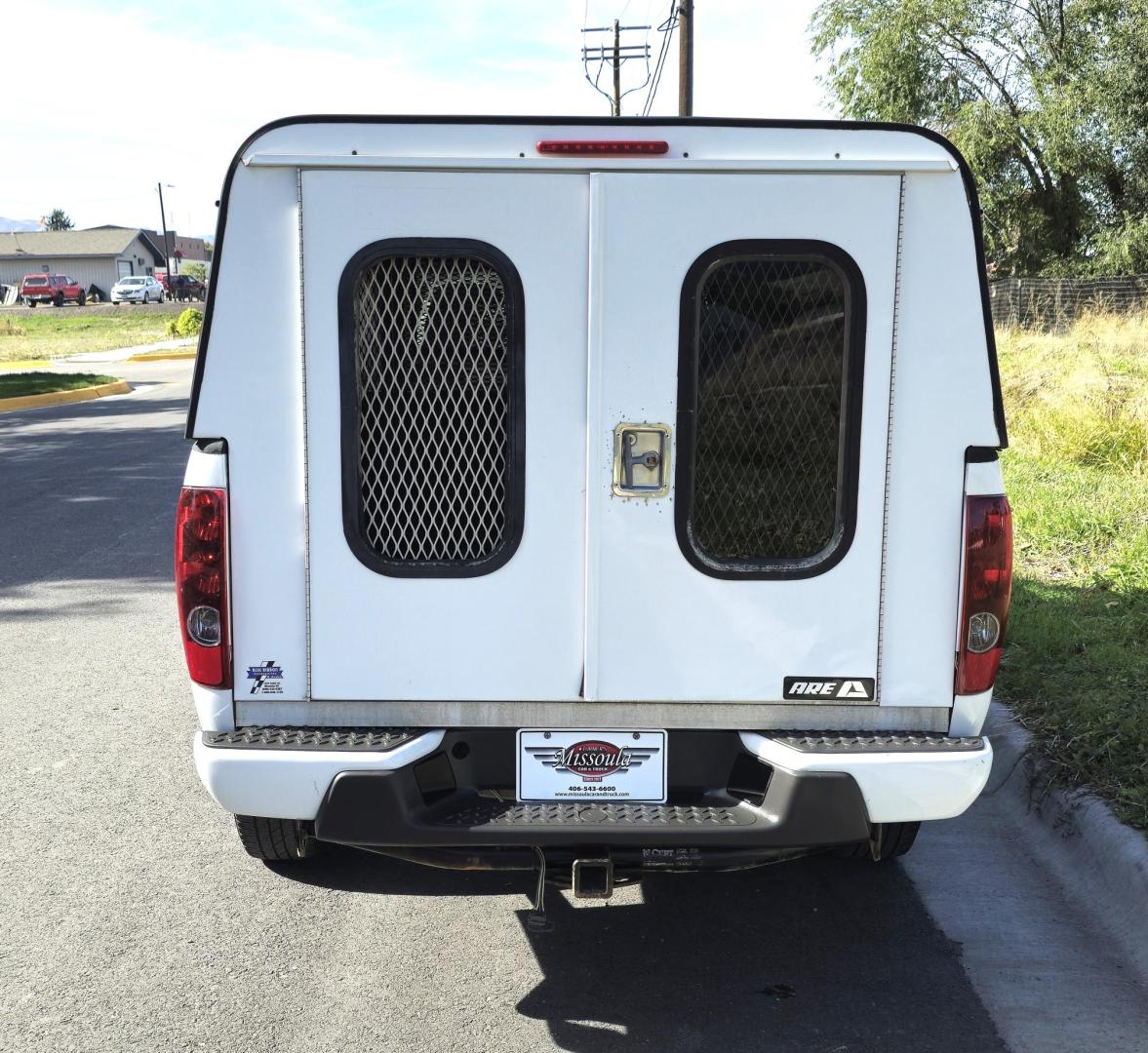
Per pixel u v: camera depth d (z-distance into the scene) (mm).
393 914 3750
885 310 2969
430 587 3064
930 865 4102
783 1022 3146
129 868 4051
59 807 4555
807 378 3006
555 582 3062
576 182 2924
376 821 2982
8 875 3992
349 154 2908
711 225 2928
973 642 3074
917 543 3055
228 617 3080
